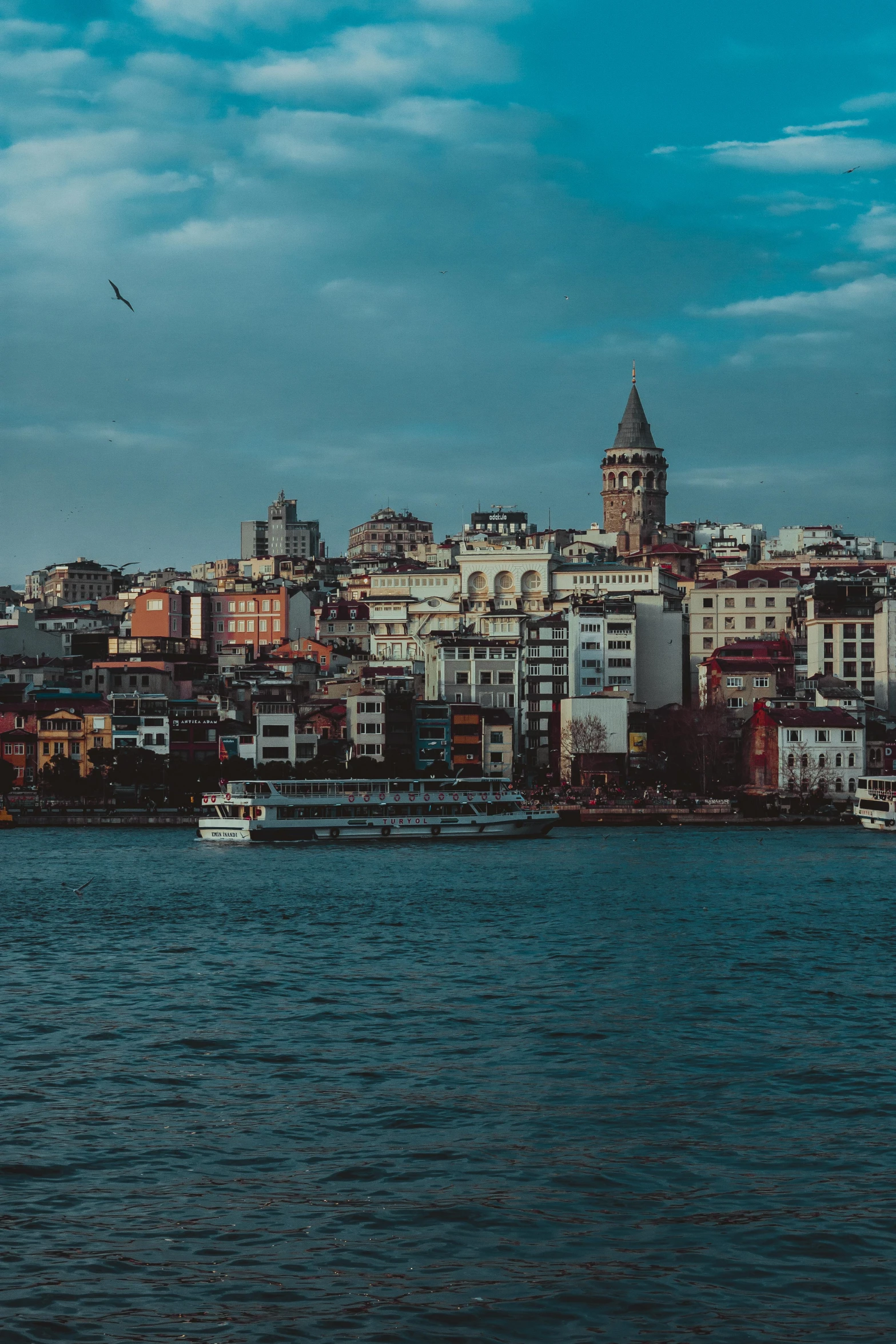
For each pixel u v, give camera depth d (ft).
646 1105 229.86
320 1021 286.05
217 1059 256.73
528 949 371.56
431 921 420.77
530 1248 175.73
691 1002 304.71
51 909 448.24
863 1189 194.29
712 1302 162.50
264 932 401.90
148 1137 213.25
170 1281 166.61
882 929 407.44
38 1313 158.51
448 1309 160.56
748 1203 189.37
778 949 372.38
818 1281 167.43
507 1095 235.20
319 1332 155.63
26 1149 207.31
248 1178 197.47
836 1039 272.72
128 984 324.60
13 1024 282.97
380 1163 203.21
